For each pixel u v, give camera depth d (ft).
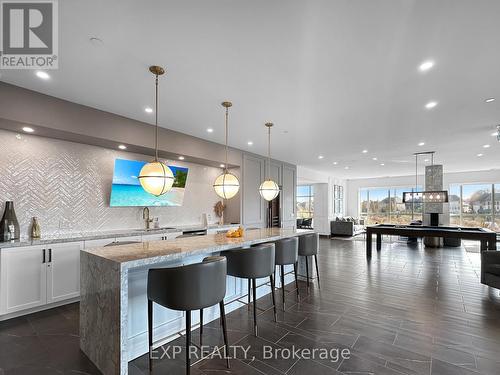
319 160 25.30
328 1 5.58
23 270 9.89
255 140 17.63
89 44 7.04
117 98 10.65
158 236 14.34
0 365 6.98
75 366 6.95
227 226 18.49
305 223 41.45
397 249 25.11
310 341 8.13
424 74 8.71
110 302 6.41
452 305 10.98
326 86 9.64
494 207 32.35
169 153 15.57
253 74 8.76
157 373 6.68
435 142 17.92
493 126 14.26
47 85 9.45
